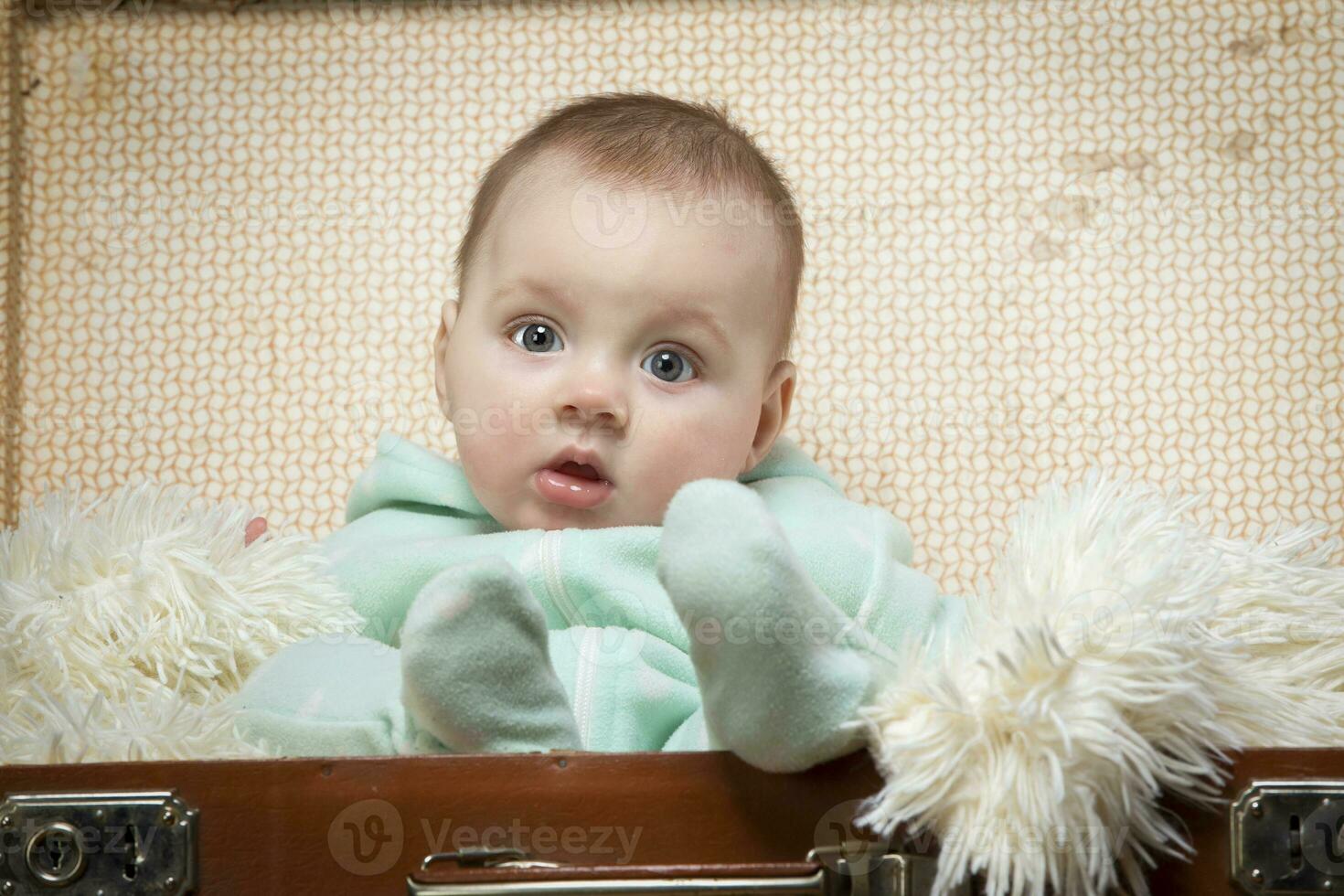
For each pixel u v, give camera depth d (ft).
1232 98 4.18
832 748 2.11
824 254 4.20
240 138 4.23
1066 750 2.04
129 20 4.24
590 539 2.99
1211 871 2.19
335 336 4.16
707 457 3.14
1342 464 3.95
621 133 3.28
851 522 3.15
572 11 4.32
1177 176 4.17
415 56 4.30
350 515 3.69
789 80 4.30
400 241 4.21
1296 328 4.07
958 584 3.96
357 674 2.60
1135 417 4.04
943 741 2.07
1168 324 4.10
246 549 3.03
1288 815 2.18
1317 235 4.11
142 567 2.80
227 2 4.28
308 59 4.28
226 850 2.20
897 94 4.28
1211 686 2.23
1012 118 4.25
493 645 2.21
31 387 4.04
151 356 4.09
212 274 4.16
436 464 3.53
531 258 3.12
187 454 4.05
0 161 4.08
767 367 3.34
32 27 4.20
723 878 2.06
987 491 4.03
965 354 4.13
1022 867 2.02
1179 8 4.25
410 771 2.20
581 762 2.19
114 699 2.65
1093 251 4.16
